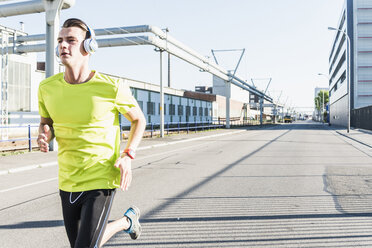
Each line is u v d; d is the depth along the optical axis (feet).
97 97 6.76
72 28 6.59
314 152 46.44
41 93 7.09
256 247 11.84
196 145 59.67
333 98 265.54
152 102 114.62
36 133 68.23
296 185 23.16
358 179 25.41
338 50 233.96
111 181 7.04
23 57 66.13
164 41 76.69
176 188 22.25
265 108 407.23
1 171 29.19
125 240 12.62
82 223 6.51
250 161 36.73
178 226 14.20
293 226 14.15
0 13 49.11
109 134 7.04
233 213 16.14
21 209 17.38
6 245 12.24
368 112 114.62
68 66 6.61
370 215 15.75
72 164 6.89
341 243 12.21
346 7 171.42
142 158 40.04
